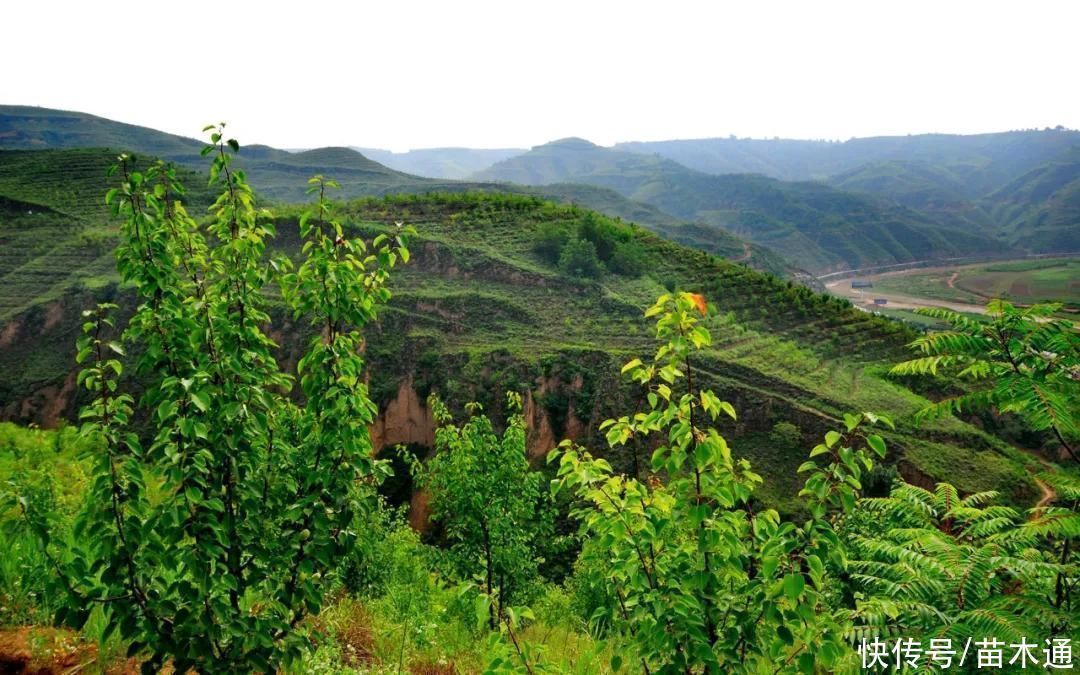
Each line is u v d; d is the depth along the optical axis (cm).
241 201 486
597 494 410
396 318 6444
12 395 6209
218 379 426
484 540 1445
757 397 4594
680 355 397
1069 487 502
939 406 527
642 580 395
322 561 436
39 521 398
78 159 13162
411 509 4494
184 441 396
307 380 469
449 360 5734
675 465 381
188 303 453
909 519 664
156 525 386
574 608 1249
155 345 417
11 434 1305
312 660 573
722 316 6300
